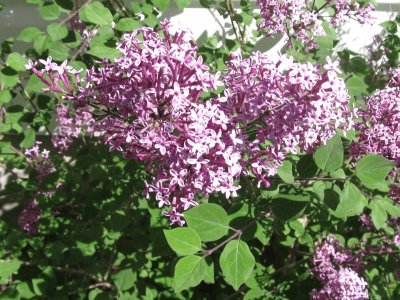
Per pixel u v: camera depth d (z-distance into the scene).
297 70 0.22
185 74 0.24
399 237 0.41
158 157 0.26
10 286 0.39
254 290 0.40
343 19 0.43
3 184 0.62
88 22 0.38
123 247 0.41
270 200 0.29
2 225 0.42
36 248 0.42
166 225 0.37
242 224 0.28
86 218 0.47
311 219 0.40
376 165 0.26
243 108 0.25
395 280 0.43
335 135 0.27
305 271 0.44
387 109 0.30
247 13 0.48
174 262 0.32
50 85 0.26
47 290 0.39
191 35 0.25
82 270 0.41
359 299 0.36
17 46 0.55
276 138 0.24
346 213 0.27
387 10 0.53
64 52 0.37
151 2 0.39
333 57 0.54
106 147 0.46
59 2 0.37
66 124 0.51
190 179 0.25
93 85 0.26
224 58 0.43
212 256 0.43
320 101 0.22
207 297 0.47
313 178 0.28
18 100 0.56
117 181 0.41
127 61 0.23
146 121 0.24
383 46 0.51
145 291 0.41
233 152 0.25
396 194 0.33
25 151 0.48
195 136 0.23
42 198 0.45
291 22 0.40
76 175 0.48
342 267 0.40
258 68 0.25
